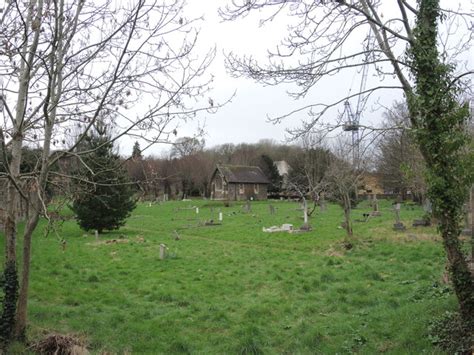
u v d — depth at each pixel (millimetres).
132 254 20984
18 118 8492
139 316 10461
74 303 11664
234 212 48906
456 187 7367
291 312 10594
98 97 8422
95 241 26172
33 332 8617
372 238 21750
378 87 8133
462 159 7438
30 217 8422
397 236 21516
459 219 7480
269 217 40625
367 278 13648
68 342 7941
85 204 30188
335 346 8086
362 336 8281
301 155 53625
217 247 23719
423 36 7488
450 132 7398
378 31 8148
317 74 8047
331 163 32656
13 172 8328
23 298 8141
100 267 17422
